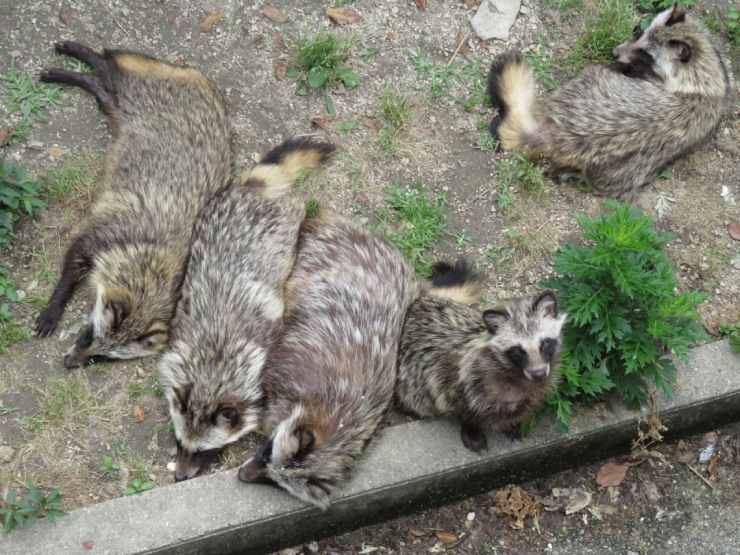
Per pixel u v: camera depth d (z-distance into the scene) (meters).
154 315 2.56
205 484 2.43
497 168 2.85
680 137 2.87
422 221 2.75
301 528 2.48
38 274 2.62
